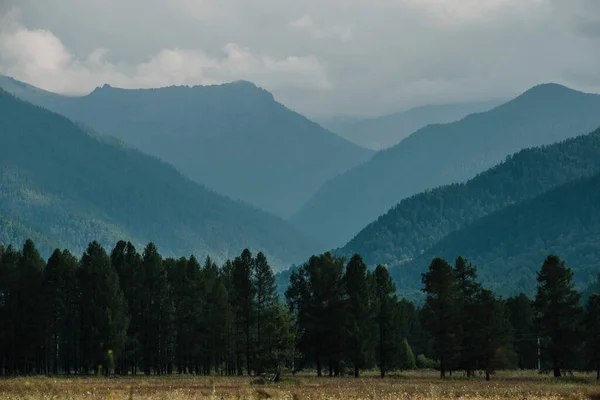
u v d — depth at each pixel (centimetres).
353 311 12838
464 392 8038
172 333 13725
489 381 10944
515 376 12494
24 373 12950
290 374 12888
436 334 12488
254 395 6669
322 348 13025
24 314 12912
